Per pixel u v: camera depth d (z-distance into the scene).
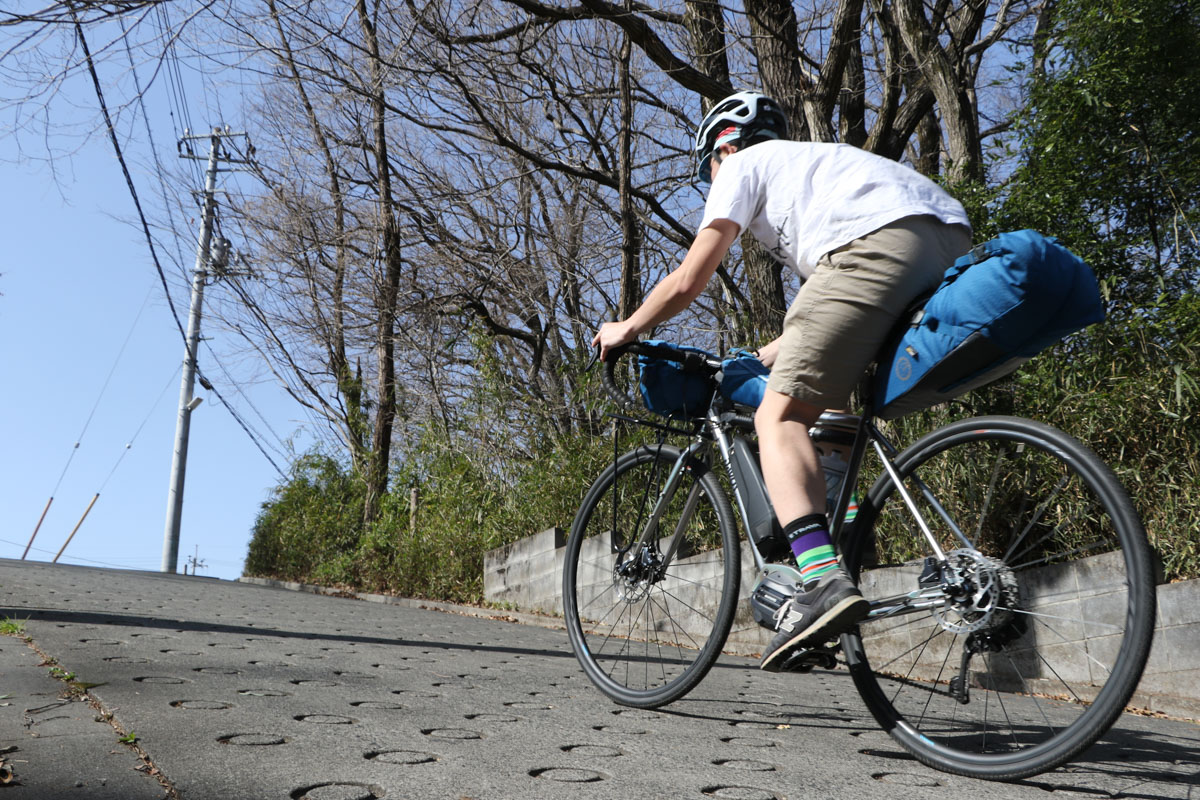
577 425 9.17
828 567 2.37
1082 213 5.50
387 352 14.78
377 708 2.69
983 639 2.31
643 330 2.86
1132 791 2.10
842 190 2.43
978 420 2.42
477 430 10.74
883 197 2.38
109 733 2.14
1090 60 5.48
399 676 3.42
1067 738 2.08
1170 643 3.94
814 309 2.39
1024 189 5.59
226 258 17.56
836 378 2.41
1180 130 5.30
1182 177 5.25
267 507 16.80
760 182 2.61
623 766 2.12
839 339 2.37
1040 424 2.29
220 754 2.00
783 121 2.90
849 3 8.61
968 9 9.61
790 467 2.46
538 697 3.12
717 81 9.50
